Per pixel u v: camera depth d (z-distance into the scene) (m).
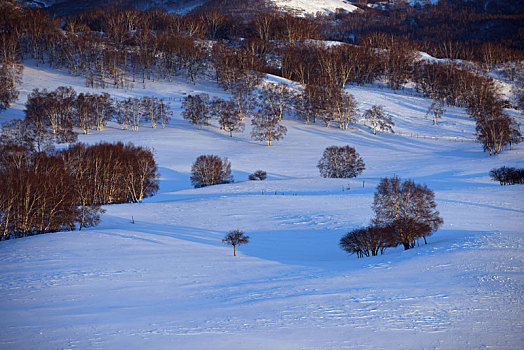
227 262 32.59
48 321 16.95
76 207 52.59
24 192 50.66
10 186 49.97
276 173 90.00
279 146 119.38
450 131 138.62
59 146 103.62
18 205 49.66
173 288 24.28
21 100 138.50
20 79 153.75
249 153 109.94
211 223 49.81
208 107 140.50
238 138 128.25
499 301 18.48
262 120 127.19
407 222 35.06
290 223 48.41
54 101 120.25
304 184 73.81
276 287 23.23
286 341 13.84
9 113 126.88
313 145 121.25
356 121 149.00
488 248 29.19
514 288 20.39
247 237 37.25
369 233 34.94
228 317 17.14
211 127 138.62
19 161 67.38
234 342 13.70
